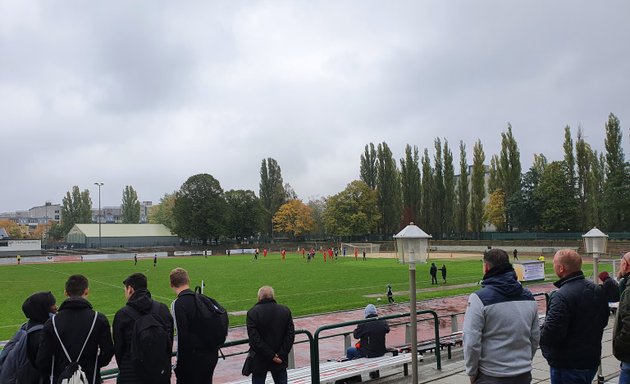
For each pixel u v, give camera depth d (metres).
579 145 84.00
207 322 5.97
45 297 5.82
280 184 141.50
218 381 14.58
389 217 114.44
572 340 5.54
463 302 29.00
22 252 105.06
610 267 46.69
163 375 5.28
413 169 109.75
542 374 9.23
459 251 96.31
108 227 134.25
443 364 10.90
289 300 31.34
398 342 19.50
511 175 93.44
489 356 4.91
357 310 26.89
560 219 84.88
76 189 160.00
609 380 8.94
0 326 23.92
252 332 7.10
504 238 94.31
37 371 5.50
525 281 38.97
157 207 188.62
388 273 50.72
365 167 119.44
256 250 83.69
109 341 5.67
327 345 19.11
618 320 5.38
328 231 126.00
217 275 51.19
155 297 34.19
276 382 7.26
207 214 120.31
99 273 57.34
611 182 77.50
